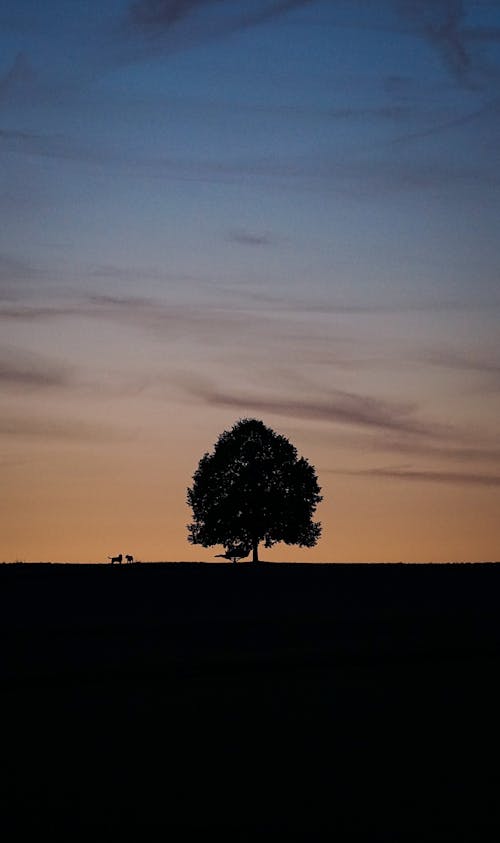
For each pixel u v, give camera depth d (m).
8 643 41.28
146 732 25.56
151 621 48.50
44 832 18.17
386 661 36.47
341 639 42.16
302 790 20.59
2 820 18.83
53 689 31.33
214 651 38.91
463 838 17.69
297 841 17.67
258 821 18.72
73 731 25.73
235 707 28.55
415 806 19.48
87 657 37.47
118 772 21.91
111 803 19.78
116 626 46.59
